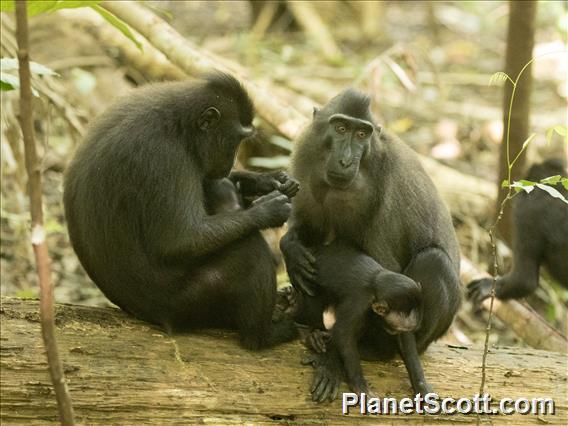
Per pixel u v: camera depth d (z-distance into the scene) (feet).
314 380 32.42
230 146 34.35
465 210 63.31
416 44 67.67
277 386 32.09
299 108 70.33
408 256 36.96
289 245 36.63
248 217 32.55
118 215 31.86
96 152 32.37
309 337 34.09
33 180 21.97
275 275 33.55
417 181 37.19
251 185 37.45
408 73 79.00
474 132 74.43
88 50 68.44
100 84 67.00
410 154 38.01
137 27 53.26
